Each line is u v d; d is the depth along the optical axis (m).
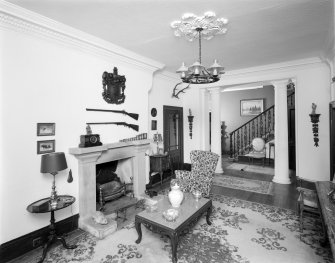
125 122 3.94
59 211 2.91
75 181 3.10
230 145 8.50
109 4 2.32
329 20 2.71
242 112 9.05
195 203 2.96
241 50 3.83
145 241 2.73
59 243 2.71
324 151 4.32
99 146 3.21
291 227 3.02
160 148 5.31
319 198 2.50
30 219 2.59
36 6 2.34
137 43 3.46
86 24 2.79
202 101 6.16
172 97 5.81
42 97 2.71
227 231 2.93
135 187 4.11
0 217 2.34
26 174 2.55
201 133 6.17
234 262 2.29
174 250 2.27
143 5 2.34
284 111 5.06
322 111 4.34
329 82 4.25
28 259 2.42
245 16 2.60
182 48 3.69
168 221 2.44
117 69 3.75
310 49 3.80
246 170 6.53
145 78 4.41
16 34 2.46
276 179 5.20
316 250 2.47
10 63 2.41
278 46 3.64
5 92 2.37
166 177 5.58
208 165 3.76
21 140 2.51
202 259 2.35
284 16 2.61
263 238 2.74
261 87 8.46
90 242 2.73
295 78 4.67
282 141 5.12
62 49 2.93
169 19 2.67
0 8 2.21
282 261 2.29
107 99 3.58
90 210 3.21
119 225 3.18
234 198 4.20
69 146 3.03
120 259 2.38
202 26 2.85
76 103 3.12
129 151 4.00
